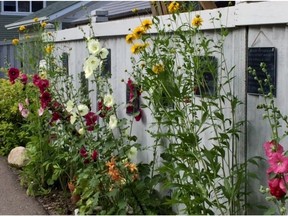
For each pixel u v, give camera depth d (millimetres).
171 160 3697
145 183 4008
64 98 6109
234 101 3240
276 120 2738
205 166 3309
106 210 4051
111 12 12172
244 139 3285
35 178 5332
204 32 3727
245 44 3262
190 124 3396
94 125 4535
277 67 2988
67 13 16828
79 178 4242
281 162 2477
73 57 6465
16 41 7332
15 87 7539
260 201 3156
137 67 4625
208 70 3549
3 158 7172
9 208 4895
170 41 4148
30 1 25891
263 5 3023
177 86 3494
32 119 5477
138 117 4594
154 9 5824
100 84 5168
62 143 5043
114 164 3895
